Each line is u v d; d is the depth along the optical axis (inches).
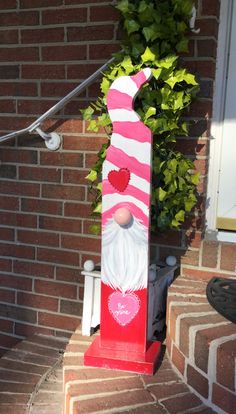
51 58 98.3
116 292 76.7
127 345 77.8
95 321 89.3
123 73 84.0
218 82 92.0
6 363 95.2
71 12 95.2
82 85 91.2
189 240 93.8
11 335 111.0
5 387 86.4
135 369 76.0
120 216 72.8
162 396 70.5
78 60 96.3
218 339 68.1
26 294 108.0
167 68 82.4
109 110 71.7
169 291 86.0
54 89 99.1
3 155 105.2
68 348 84.6
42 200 103.5
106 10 92.7
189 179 89.7
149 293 83.6
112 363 76.7
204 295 84.4
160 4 82.0
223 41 90.5
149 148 71.4
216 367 67.0
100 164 89.3
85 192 99.7
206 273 93.4
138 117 70.9
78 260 102.4
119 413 66.4
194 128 90.9
